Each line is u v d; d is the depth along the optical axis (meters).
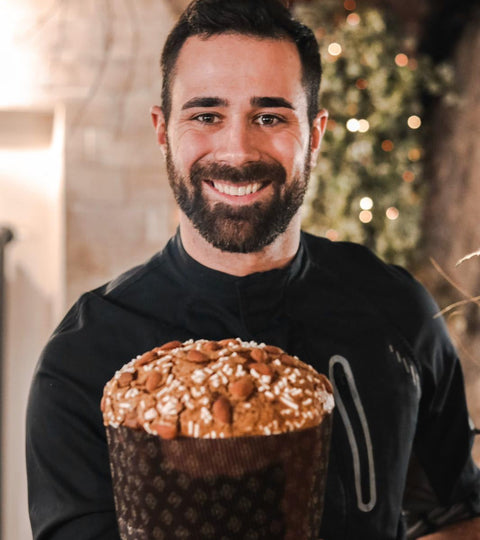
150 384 1.08
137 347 1.44
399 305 1.62
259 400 1.05
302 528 1.08
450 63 4.21
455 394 1.70
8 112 3.58
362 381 1.50
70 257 3.48
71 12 3.42
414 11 4.21
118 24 3.44
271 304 1.48
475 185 3.91
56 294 3.85
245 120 1.36
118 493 1.12
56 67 3.43
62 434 1.38
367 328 1.55
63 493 1.35
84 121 3.46
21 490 3.94
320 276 1.59
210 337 1.46
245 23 1.37
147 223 3.52
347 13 4.16
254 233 1.38
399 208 4.13
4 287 3.60
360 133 4.09
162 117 1.53
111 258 3.51
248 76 1.35
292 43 1.40
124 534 1.12
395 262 4.17
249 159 1.35
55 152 3.73
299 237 1.56
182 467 1.04
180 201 1.42
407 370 1.55
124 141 3.49
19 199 3.96
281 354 1.17
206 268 1.46
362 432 1.46
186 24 1.40
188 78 1.38
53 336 1.48
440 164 4.20
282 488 1.05
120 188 3.50
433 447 1.69
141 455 1.06
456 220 4.02
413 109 4.15
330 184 4.07
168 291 1.50
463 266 3.89
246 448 1.02
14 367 3.96
